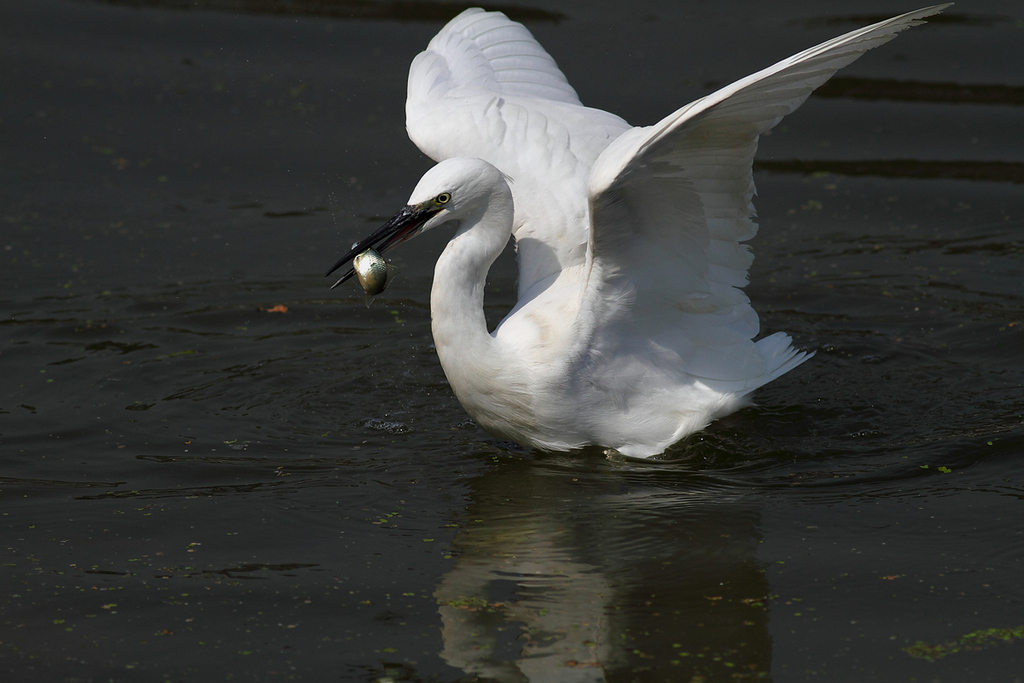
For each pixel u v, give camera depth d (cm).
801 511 906
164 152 1717
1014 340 1237
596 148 1150
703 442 1045
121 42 2022
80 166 1681
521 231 1120
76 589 802
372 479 974
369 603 781
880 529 873
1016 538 854
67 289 1371
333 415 1106
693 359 1046
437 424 1098
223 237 1516
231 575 817
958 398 1113
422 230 1033
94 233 1518
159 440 1040
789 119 1836
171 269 1433
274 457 1013
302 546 858
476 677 700
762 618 758
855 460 998
